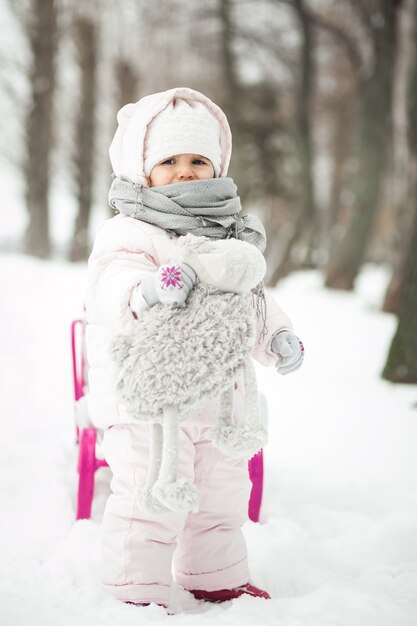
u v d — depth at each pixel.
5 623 1.85
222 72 19.05
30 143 18.42
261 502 2.91
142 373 1.83
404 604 2.10
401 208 13.41
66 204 28.67
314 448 3.89
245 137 18.80
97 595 2.04
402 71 15.48
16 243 22.62
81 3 18.98
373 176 14.81
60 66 19.39
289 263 15.73
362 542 2.67
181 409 1.86
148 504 1.85
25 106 18.52
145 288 1.88
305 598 2.13
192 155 2.30
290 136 18.95
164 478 1.81
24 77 18.30
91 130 20.08
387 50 14.59
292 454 3.78
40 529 2.64
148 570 2.04
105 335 2.18
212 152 2.33
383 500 3.20
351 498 3.21
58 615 1.90
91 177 20.31
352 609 2.04
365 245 14.83
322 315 9.95
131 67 19.78
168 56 20.27
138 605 2.03
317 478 3.36
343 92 19.55
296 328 8.66
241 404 2.17
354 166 15.19
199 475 2.20
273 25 18.19
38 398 4.54
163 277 1.86
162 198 2.20
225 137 2.54
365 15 14.97
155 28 18.95
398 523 2.75
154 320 1.86
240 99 18.86
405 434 4.19
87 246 20.41
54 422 4.00
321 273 18.27
